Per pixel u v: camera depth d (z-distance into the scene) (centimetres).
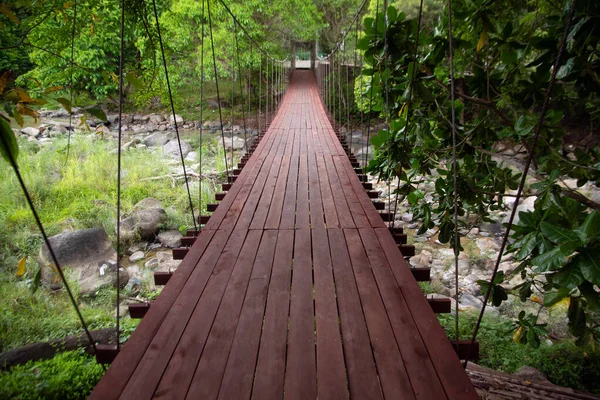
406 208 638
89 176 697
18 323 342
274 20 1212
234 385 120
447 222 264
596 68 199
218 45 1045
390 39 216
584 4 169
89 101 1324
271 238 226
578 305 185
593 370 295
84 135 977
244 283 177
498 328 347
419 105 251
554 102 237
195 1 952
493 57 245
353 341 138
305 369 126
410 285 175
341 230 237
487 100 244
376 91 246
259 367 127
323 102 1007
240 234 231
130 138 1120
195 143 1065
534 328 211
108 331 309
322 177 356
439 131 262
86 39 770
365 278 181
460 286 439
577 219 175
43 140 963
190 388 118
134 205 621
